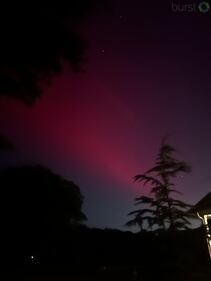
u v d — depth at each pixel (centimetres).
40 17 547
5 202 2256
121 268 1630
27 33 547
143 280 1195
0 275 1953
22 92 577
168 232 1191
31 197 2303
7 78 561
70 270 2136
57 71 592
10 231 2255
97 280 1627
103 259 2038
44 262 2264
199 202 1347
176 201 1231
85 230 2359
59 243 2333
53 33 561
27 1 533
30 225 2289
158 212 1215
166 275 1150
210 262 1186
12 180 2280
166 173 1256
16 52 552
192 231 1218
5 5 523
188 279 1139
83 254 2188
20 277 1923
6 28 536
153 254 1184
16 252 2256
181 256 1167
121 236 1928
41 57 571
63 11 563
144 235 1212
